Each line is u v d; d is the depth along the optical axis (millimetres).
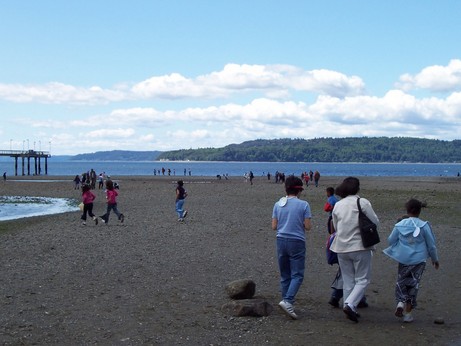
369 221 7922
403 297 8039
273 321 8086
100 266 12586
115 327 7770
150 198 41750
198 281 10977
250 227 21359
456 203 35562
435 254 8133
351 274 8070
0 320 8055
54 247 15781
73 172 155250
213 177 95750
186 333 7508
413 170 197750
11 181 76500
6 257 13953
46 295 9688
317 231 20016
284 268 8430
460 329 7738
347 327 7797
